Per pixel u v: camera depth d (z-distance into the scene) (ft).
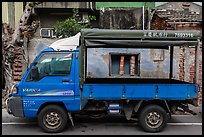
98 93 23.90
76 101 23.99
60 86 23.94
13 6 43.39
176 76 37.55
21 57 36.55
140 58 38.70
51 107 23.95
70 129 25.36
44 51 24.52
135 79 32.53
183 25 38.50
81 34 23.57
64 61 24.21
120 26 49.57
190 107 35.27
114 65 38.88
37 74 23.93
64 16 52.75
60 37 41.06
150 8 48.96
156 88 24.14
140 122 24.56
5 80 36.47
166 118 24.54
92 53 38.37
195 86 24.47
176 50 37.29
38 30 46.55
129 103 24.79
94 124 27.04
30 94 23.88
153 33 23.68
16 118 29.12
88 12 51.72
